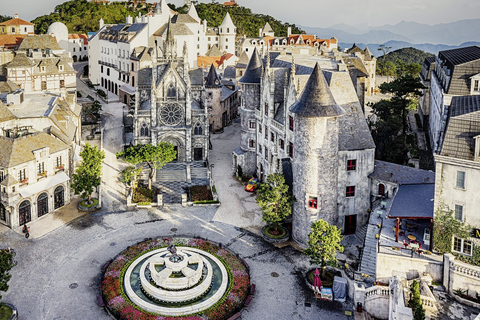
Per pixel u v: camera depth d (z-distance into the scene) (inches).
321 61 2950.3
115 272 1947.6
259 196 2321.6
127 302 1748.3
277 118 2817.4
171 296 1758.1
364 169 2348.7
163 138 3393.2
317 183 2183.8
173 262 1921.8
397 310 1461.6
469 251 1702.8
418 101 4338.1
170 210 2679.6
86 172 2605.8
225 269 1993.1
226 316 1700.3
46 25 7859.3
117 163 3422.7
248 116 3238.2
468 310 1563.7
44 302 1765.5
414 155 2989.7
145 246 2187.5
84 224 2461.9
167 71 3299.7
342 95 2405.3
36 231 2358.5
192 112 3427.7
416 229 2026.3
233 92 5073.8
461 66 2669.8
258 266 2075.5
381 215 2190.0
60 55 4778.5
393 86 3476.9
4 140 2429.9
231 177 3292.3
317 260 1900.8
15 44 5039.4
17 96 2906.0
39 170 2514.8
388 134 3070.9
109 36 5900.6
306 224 2239.2
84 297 1809.8
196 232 2395.4
